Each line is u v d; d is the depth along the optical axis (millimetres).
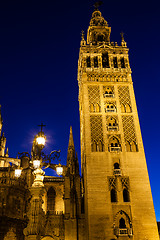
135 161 49969
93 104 55656
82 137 60438
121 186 47625
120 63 60812
